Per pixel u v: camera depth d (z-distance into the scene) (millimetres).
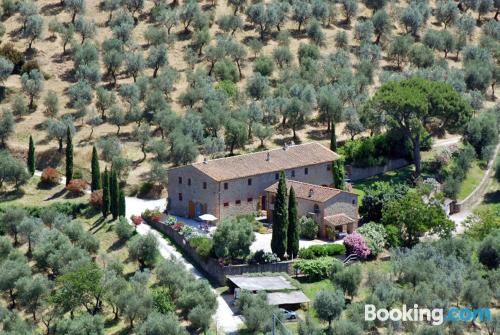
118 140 157250
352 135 161125
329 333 101000
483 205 147125
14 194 141750
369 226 126438
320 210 129250
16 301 113688
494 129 163125
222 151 152625
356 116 162125
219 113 160000
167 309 105875
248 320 101688
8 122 157500
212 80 178375
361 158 152500
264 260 117625
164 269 112812
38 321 109625
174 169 136500
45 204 138125
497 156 161500
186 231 124625
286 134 163625
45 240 121188
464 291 108688
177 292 109938
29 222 126250
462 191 149500
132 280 111875
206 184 133125
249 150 156875
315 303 103000
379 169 154000
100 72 178500
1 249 120938
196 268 119875
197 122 157125
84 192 142750
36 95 170375
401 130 151250
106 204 132625
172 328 99375
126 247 125125
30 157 148375
